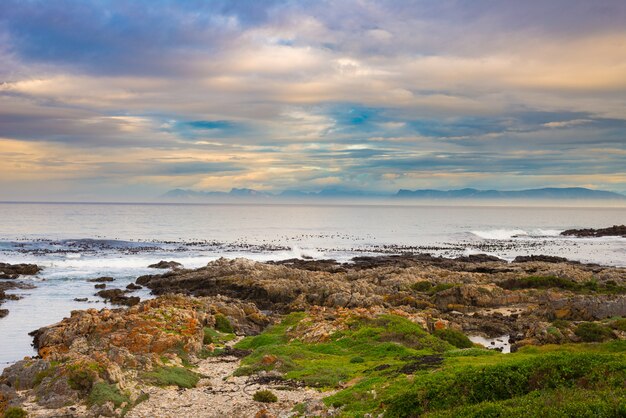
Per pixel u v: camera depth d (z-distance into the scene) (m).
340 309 59.53
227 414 28.20
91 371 31.22
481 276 87.69
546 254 144.88
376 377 32.12
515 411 21.70
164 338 42.50
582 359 26.38
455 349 42.50
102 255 132.25
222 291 83.44
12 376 33.03
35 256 127.19
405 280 83.81
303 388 32.97
